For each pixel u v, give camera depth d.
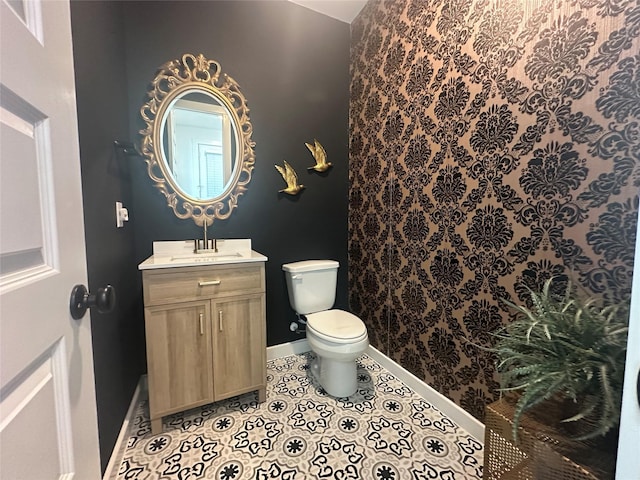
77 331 0.59
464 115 1.33
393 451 1.28
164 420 1.47
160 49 1.68
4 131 0.39
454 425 1.44
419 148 1.61
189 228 1.83
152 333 1.35
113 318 1.25
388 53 1.82
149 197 1.72
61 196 0.54
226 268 1.49
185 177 1.79
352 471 1.18
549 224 1.03
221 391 1.50
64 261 0.55
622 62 0.83
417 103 1.60
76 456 0.57
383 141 1.91
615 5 0.83
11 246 0.40
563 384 0.69
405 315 1.77
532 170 1.07
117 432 1.26
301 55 2.09
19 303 0.41
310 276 2.00
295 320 2.21
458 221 1.39
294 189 2.12
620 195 0.85
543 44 1.01
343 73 2.26
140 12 1.62
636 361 0.37
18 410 0.40
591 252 0.92
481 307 1.30
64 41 0.57
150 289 1.33
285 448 1.29
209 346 1.46
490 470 0.92
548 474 0.75
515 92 1.11
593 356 0.70
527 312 0.88
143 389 1.72
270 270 2.10
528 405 0.73
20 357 0.41
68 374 0.55
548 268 1.04
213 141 1.84
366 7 2.03
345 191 2.34
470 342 1.36
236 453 1.27
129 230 1.57
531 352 0.82
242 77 1.90
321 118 2.20
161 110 1.69
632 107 0.82
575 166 0.95
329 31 2.17
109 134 1.27
